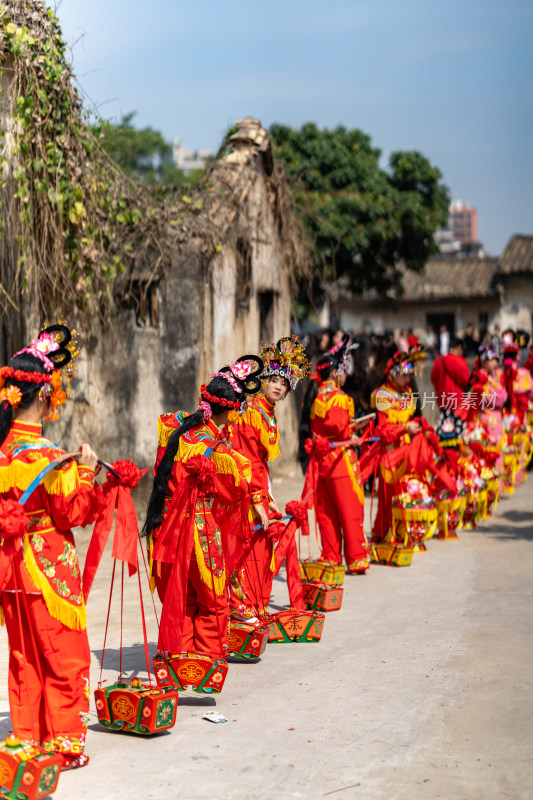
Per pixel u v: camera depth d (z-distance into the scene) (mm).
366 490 11758
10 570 3803
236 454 5223
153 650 5715
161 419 5273
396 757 4086
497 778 3859
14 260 8180
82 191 8680
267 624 5930
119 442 9961
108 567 7906
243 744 4266
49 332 4113
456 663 5375
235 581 5969
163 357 10078
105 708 4449
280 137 23031
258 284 12375
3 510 3652
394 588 7273
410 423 8344
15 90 7777
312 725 4480
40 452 3873
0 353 8352
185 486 4879
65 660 3908
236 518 5188
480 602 6766
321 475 7578
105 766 4035
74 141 8555
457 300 38469
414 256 24531
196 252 10062
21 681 3910
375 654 5602
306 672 5316
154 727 4297
